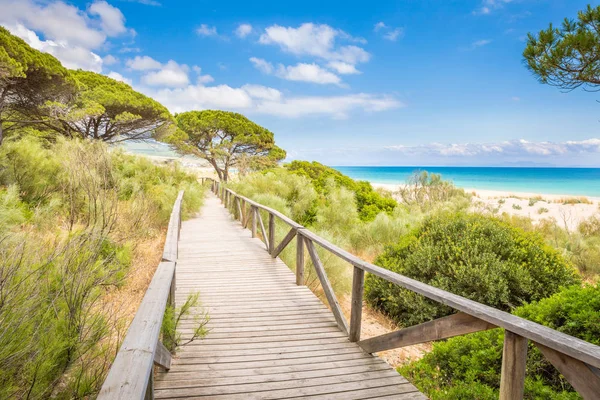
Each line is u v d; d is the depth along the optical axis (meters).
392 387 2.64
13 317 2.18
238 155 32.72
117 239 5.37
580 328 3.14
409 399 2.49
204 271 5.98
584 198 27.00
